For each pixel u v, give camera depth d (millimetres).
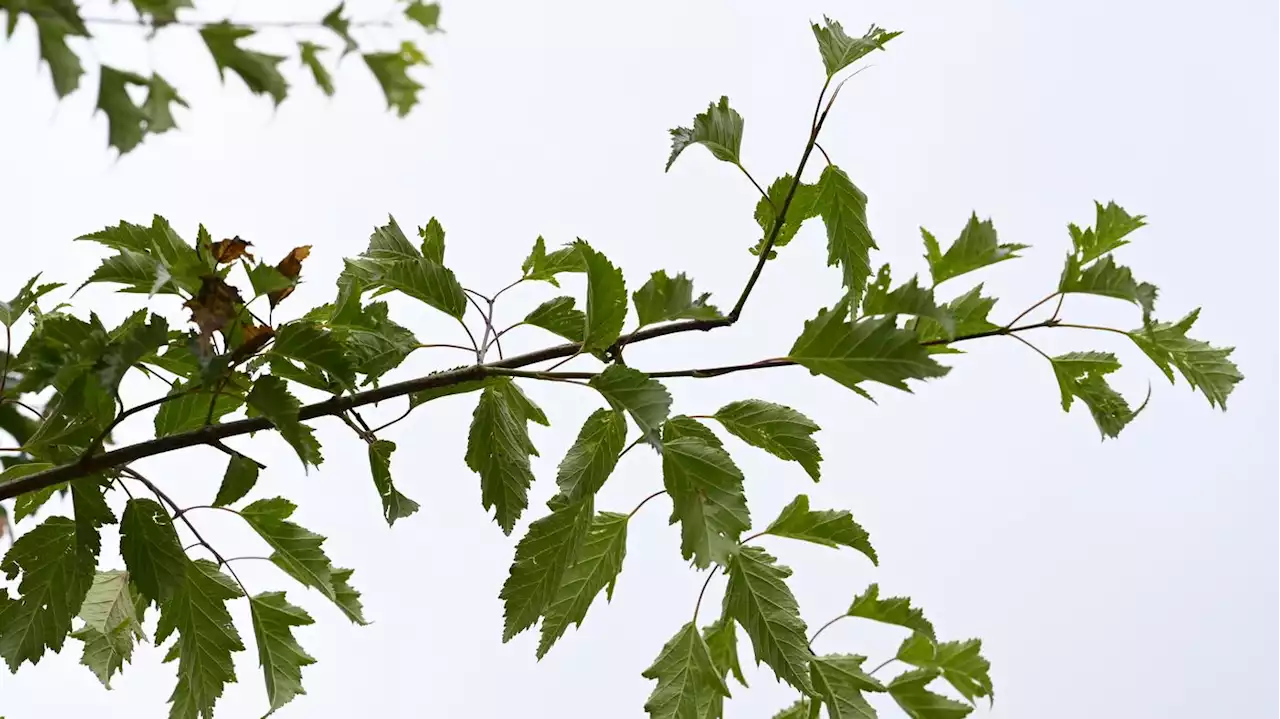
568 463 3143
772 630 3201
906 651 3338
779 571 3213
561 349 3119
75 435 3090
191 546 3152
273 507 3168
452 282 3174
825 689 3260
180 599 3156
